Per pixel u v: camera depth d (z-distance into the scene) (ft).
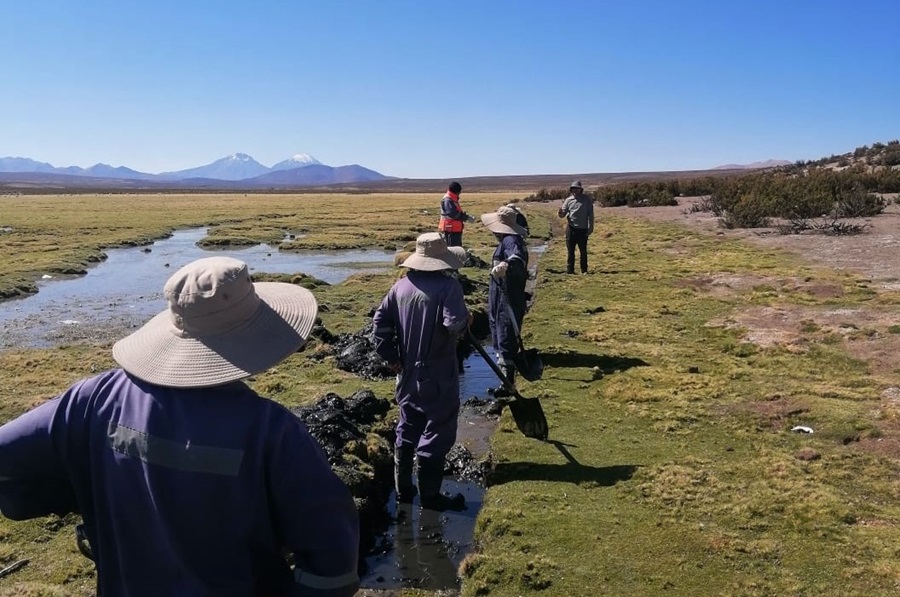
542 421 23.27
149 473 6.77
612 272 56.49
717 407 25.94
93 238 101.24
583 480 20.51
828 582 15.14
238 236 105.70
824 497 18.67
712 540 16.89
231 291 7.23
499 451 22.91
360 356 32.76
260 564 7.23
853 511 18.04
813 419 24.17
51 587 14.99
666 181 165.48
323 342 35.94
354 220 133.69
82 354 36.09
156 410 6.93
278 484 6.92
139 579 7.01
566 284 51.52
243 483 6.81
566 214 55.93
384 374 31.48
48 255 80.07
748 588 15.03
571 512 18.65
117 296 56.85
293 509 6.96
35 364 33.96
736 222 85.61
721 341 34.83
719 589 15.08
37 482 7.41
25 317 48.14
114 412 7.07
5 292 56.59
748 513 18.12
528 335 36.83
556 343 35.01
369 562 17.75
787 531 17.28
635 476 20.51
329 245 91.25
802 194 96.89
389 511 20.47
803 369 29.71
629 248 71.20
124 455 6.88
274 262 77.51
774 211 94.43
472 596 15.48
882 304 40.22
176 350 7.18
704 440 23.11
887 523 17.47
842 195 93.66
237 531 6.90
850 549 16.34
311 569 7.05
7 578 15.83
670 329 37.58
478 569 16.30
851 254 59.11
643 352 33.22
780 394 26.58
